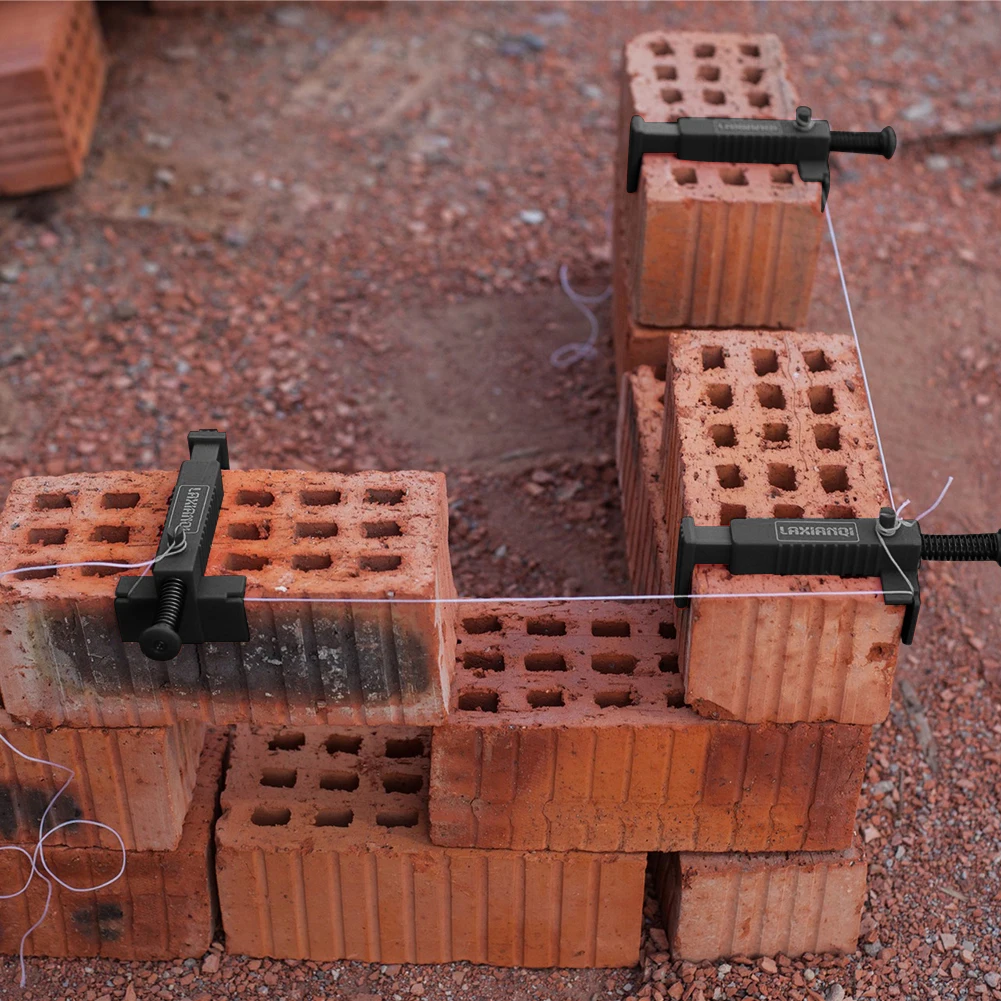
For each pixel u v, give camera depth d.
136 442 2.33
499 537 2.25
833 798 1.88
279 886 1.92
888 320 2.48
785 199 2.07
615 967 1.96
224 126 2.71
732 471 1.87
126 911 1.94
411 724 1.85
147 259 2.53
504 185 2.65
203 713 1.85
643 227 2.09
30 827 1.90
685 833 1.90
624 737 1.86
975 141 2.73
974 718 2.11
